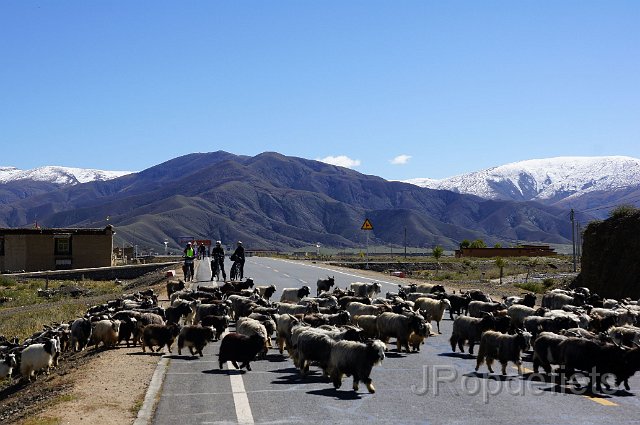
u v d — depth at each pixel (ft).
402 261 343.87
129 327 70.23
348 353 46.26
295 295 100.53
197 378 50.49
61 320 119.55
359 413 40.01
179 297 94.63
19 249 278.67
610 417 39.24
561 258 378.73
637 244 143.43
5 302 167.12
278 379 50.34
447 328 81.15
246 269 206.39
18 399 53.47
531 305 91.61
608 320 74.18
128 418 38.75
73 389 46.19
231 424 37.50
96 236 287.28
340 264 287.07
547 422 38.06
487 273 242.37
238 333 60.70
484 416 39.37
